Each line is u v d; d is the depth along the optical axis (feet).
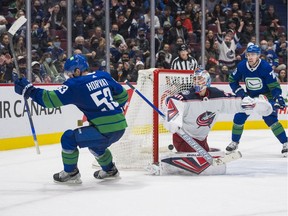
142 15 51.75
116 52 49.14
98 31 47.42
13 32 24.98
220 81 54.29
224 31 56.39
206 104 26.84
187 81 29.37
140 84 29.58
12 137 38.65
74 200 21.94
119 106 24.97
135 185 25.02
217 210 19.98
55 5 45.34
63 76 45.16
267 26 59.67
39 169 30.40
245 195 22.67
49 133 41.34
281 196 22.48
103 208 20.44
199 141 27.78
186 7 54.08
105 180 26.40
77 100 23.84
